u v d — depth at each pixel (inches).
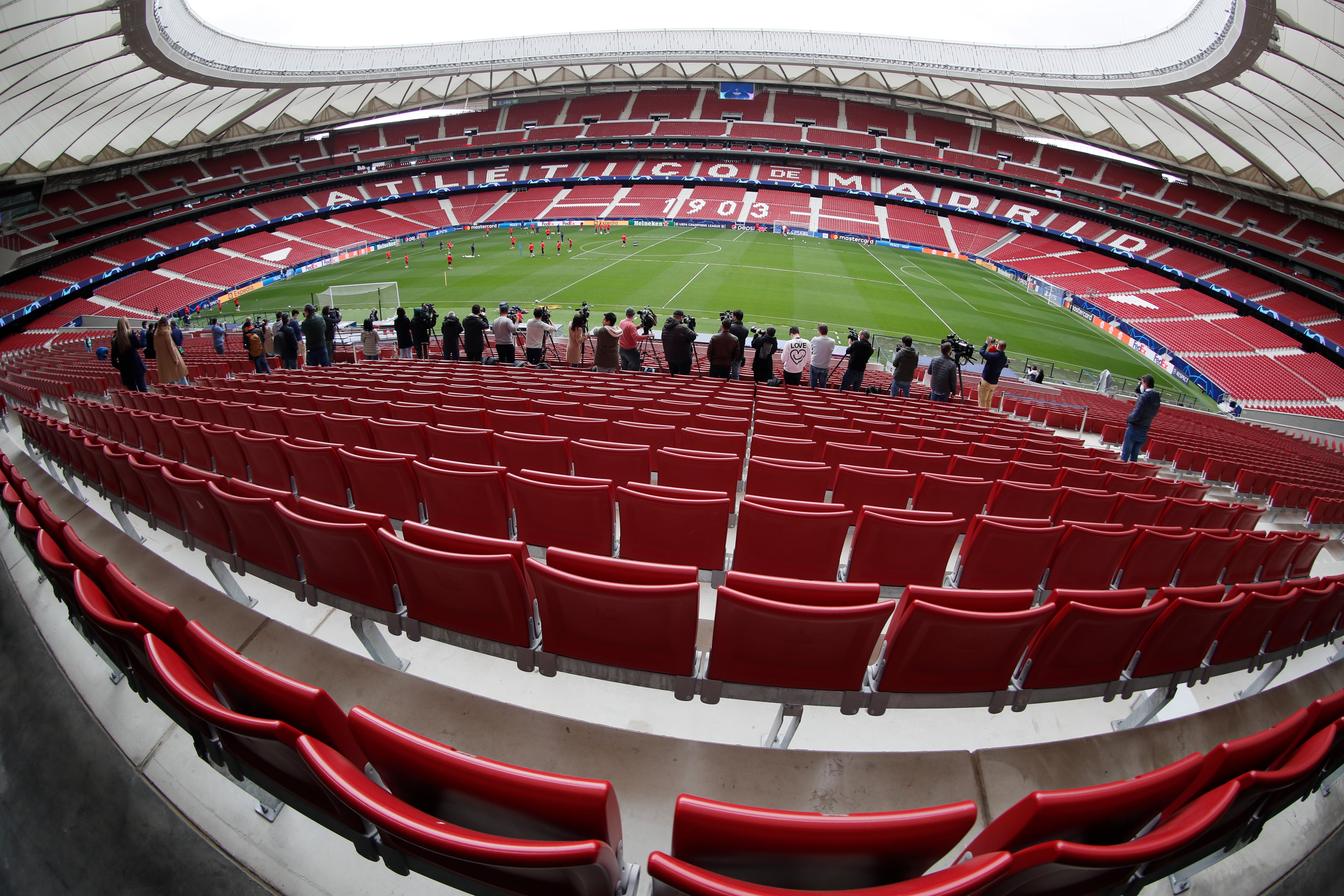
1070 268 1674.5
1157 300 1454.2
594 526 139.8
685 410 269.0
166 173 1926.7
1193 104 1378.0
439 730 95.3
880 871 59.6
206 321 1257.4
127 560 148.2
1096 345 1176.8
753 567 137.9
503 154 2396.7
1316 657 148.4
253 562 127.3
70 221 1660.9
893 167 2169.0
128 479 151.8
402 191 2251.5
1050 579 149.3
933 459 212.2
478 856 52.4
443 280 1376.7
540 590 94.9
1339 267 1414.9
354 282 1454.2
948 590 97.8
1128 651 106.7
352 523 110.8
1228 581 177.8
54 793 90.0
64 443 191.3
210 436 189.3
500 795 59.8
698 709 107.9
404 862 67.9
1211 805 62.1
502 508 147.3
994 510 185.9
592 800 56.3
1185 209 1749.5
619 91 2439.7
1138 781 63.7
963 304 1296.8
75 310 1429.6
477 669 114.9
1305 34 949.2
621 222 2011.6
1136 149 1792.6
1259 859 90.8
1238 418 976.3
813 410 311.0
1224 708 118.3
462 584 100.0
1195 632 111.7
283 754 66.3
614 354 421.1
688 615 91.7
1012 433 339.0
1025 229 1939.0
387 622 112.4
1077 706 118.7
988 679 101.0
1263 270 1530.5
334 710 69.7
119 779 91.2
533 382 357.7
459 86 2290.8
